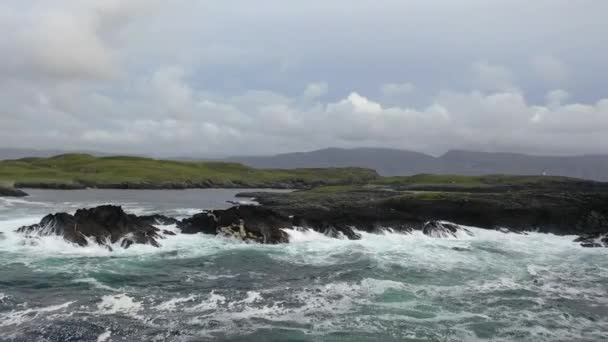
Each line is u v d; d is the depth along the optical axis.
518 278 30.78
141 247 36.72
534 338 20.31
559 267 34.84
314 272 31.12
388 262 34.69
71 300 23.55
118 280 27.52
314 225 45.62
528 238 49.84
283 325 21.05
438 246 42.59
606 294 27.41
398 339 19.75
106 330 19.83
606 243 45.12
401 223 49.69
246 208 44.81
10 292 24.39
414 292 26.66
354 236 44.78
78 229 36.44
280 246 39.97
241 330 20.34
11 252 33.34
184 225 45.25
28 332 19.27
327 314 22.64
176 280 28.16
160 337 19.31
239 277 29.39
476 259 36.97
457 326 21.42
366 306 23.94
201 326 20.69
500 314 23.25
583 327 21.81
